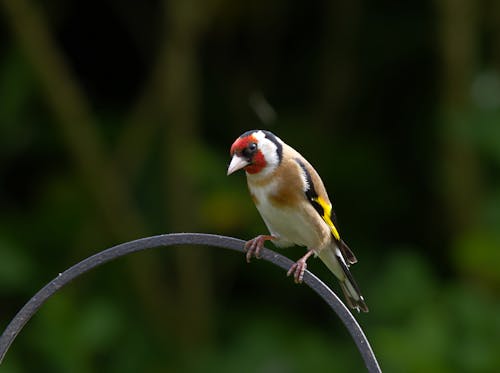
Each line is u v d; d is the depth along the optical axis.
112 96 13.90
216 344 12.25
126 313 12.08
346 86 13.88
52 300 11.17
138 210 12.76
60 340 10.98
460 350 10.69
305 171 7.05
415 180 13.50
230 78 14.04
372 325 11.34
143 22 13.94
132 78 13.98
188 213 12.18
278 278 12.95
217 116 13.88
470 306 11.07
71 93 11.98
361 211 13.40
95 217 12.37
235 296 12.97
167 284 12.59
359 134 13.81
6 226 12.54
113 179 12.15
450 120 12.20
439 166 12.76
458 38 12.27
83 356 11.05
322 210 7.14
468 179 12.32
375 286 11.77
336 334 12.24
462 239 11.87
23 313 5.86
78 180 12.72
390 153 13.67
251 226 12.28
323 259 7.39
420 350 10.54
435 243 13.22
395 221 13.41
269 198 7.01
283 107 14.05
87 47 13.98
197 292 12.36
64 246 12.45
